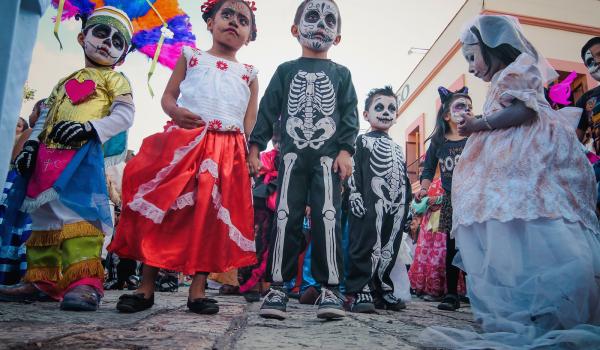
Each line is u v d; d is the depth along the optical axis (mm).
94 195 2449
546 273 1732
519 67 2152
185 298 3531
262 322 2199
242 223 2439
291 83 2715
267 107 2729
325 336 1803
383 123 3713
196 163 2404
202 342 1463
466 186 2129
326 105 2646
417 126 12453
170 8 3016
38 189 2373
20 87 1345
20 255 3078
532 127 2047
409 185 3752
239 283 4133
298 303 4098
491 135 2154
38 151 2482
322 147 2582
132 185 2346
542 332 1695
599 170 2824
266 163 4336
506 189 1954
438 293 4953
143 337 1495
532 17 8930
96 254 2434
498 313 1808
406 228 4191
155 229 2273
